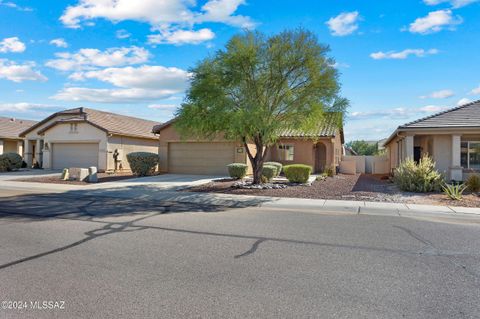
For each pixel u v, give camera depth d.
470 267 5.59
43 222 8.82
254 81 15.70
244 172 20.30
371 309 4.07
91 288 4.59
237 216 10.05
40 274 5.08
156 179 20.95
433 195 14.37
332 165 26.00
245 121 14.18
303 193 14.84
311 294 4.48
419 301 4.30
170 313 3.92
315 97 15.63
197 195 14.29
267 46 15.45
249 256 6.07
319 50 15.33
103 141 26.59
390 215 10.54
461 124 18.95
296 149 26.62
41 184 18.14
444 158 19.97
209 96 14.90
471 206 11.94
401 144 22.95
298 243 7.00
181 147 25.09
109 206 11.64
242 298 4.33
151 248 6.49
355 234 7.85
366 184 19.08
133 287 4.63
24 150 32.34
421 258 6.05
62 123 28.08
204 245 6.75
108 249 6.39
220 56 15.43
